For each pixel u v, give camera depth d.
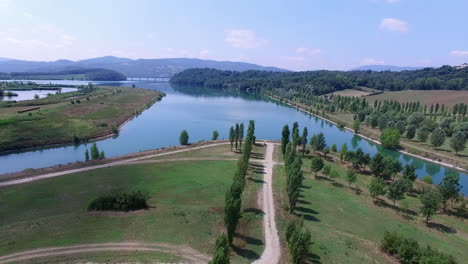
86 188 62.72
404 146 123.19
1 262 35.50
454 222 55.62
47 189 61.38
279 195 62.16
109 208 50.59
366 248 43.03
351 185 72.94
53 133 117.81
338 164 90.56
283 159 91.50
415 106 188.38
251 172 76.75
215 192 63.28
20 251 37.69
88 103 192.12
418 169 101.81
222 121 171.75
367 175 81.94
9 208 51.84
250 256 38.69
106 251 38.12
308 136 146.62
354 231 49.12
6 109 155.62
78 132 122.50
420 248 39.47
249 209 53.88
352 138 144.62
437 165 105.31
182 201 57.72
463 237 49.81
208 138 130.75
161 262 36.34
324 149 97.00
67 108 167.88
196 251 39.06
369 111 182.12
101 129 130.62
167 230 43.97
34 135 112.62
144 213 49.25
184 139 106.38
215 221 48.06
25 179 66.94
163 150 96.12
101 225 44.75
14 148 101.44
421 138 123.06
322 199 62.53
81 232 42.59
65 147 109.62
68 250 38.19
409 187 63.38
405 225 53.03
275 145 110.06
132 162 82.50
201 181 69.62
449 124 146.38
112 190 62.00
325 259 38.72
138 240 40.97
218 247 30.70
